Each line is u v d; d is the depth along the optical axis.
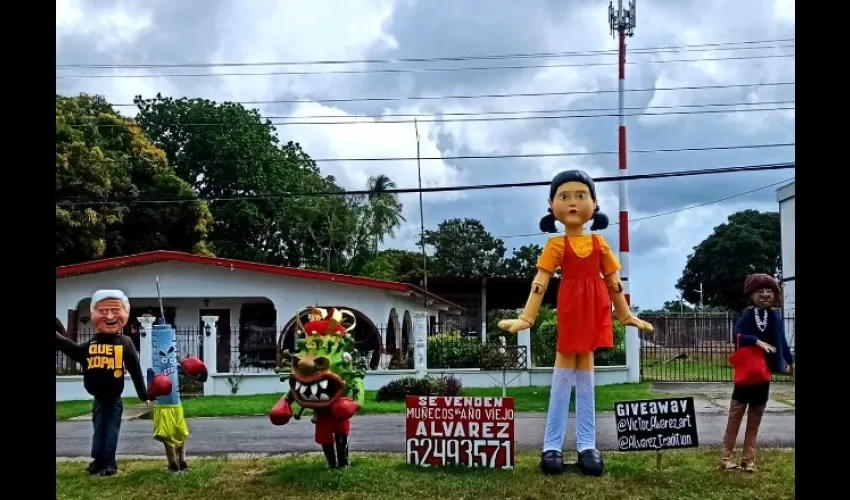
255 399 17.50
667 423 8.05
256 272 21.33
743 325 8.42
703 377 21.48
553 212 8.84
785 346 8.38
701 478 8.03
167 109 38.84
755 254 46.62
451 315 35.66
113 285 21.22
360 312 21.33
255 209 37.81
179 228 31.94
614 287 8.84
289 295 21.36
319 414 8.44
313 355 8.32
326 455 8.57
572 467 8.57
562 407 8.59
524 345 19.44
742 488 7.63
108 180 28.16
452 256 53.91
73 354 8.70
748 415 8.46
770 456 9.23
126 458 9.99
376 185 38.62
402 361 20.41
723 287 47.75
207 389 18.69
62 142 27.16
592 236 8.75
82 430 13.41
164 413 8.59
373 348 21.84
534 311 8.70
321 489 7.74
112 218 28.17
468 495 7.43
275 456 10.04
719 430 12.01
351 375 8.47
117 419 8.80
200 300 23.67
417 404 8.76
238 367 20.72
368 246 39.06
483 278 27.92
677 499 7.26
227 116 39.00
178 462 8.81
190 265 21.36
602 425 12.80
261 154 39.53
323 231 39.00
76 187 26.92
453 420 8.67
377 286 21.17
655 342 25.88
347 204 38.81
